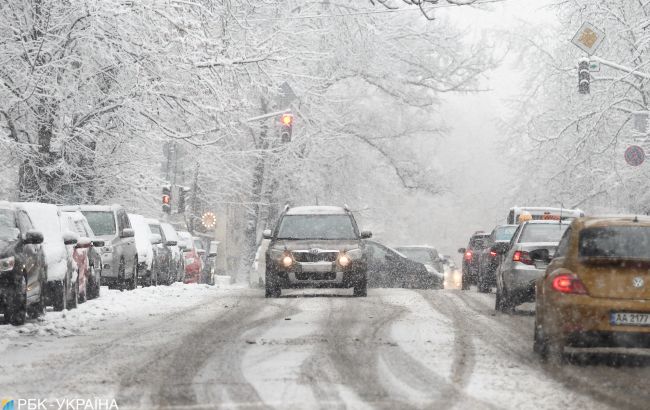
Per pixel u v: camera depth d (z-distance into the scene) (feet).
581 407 77.46
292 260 216.54
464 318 164.25
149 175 351.67
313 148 506.48
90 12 260.01
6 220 161.89
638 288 104.73
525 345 123.24
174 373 95.61
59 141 286.87
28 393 84.02
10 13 269.44
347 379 91.61
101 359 107.04
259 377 92.84
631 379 94.68
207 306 193.06
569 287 106.01
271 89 304.91
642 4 388.78
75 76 279.28
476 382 90.43
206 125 310.24
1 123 285.23
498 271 188.34
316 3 436.35
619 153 414.41
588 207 479.00
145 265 288.71
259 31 326.44
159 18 271.90
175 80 285.43
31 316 165.78
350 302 202.18
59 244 182.39
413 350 115.65
